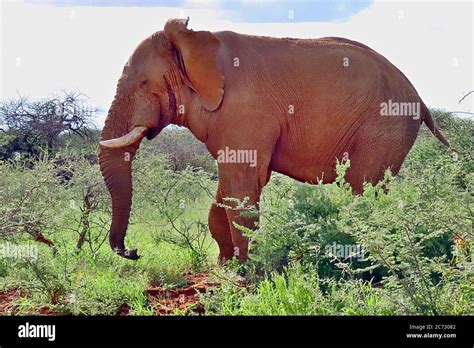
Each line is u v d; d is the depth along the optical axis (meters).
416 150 11.37
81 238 9.60
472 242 5.96
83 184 9.99
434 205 6.09
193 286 7.73
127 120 9.03
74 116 20.95
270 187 9.24
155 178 11.11
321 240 7.21
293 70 9.07
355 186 9.19
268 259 7.29
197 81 8.89
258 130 8.85
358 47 9.52
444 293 5.97
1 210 8.35
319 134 9.09
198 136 9.10
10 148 19.56
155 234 10.89
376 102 9.20
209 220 9.20
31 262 7.33
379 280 7.42
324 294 6.79
